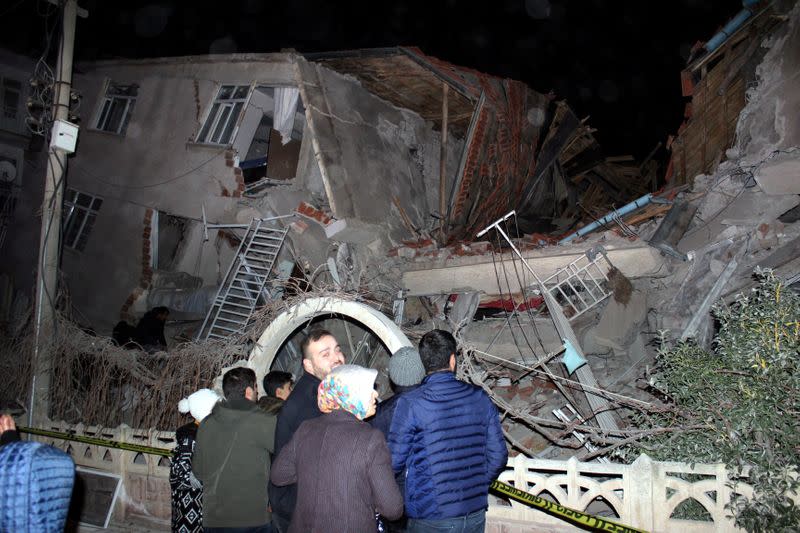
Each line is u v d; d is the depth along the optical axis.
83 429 7.25
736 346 5.00
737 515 4.36
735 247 8.56
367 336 9.87
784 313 4.80
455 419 3.67
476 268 10.70
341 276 11.01
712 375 5.04
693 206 9.28
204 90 13.70
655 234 9.27
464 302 10.79
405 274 11.43
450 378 3.78
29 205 17.73
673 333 8.61
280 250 11.69
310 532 3.22
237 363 6.65
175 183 13.53
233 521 4.07
